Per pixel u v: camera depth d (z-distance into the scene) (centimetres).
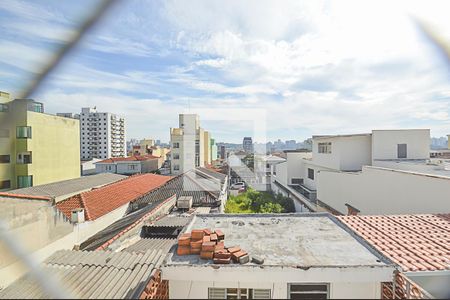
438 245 489
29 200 680
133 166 3872
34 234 658
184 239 429
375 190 1109
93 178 2164
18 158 1938
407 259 436
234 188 2411
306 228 538
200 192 1582
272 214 623
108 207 1212
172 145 3066
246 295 396
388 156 1475
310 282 369
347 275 360
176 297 403
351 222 619
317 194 1686
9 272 580
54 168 2198
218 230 484
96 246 802
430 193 836
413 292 345
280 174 2416
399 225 599
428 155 1470
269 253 416
